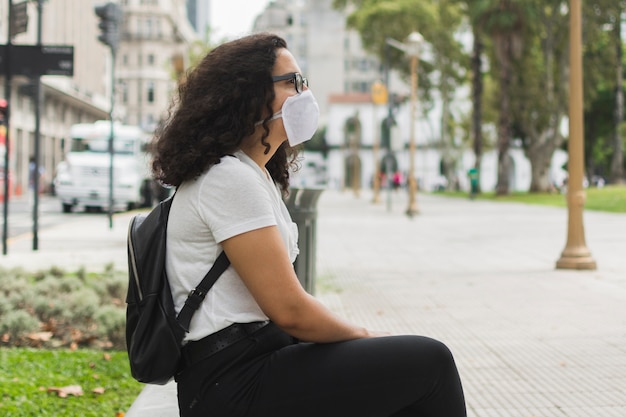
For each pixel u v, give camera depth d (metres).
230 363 2.23
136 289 2.31
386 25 56.09
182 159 2.25
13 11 11.91
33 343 5.82
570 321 6.62
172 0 102.81
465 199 44.75
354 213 28.66
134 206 28.44
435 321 6.75
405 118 86.88
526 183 81.00
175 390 4.31
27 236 16.02
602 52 44.81
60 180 25.86
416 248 14.18
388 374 2.19
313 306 2.21
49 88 53.41
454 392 2.26
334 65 105.25
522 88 44.84
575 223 10.55
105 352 5.62
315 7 105.50
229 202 2.18
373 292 8.67
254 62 2.32
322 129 92.19
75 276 8.74
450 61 57.75
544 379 4.70
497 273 10.23
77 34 66.12
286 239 2.35
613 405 4.13
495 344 5.73
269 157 2.46
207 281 2.22
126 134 27.52
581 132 10.51
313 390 2.20
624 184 49.84
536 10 41.16
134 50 96.00
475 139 50.12
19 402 4.18
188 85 2.38
